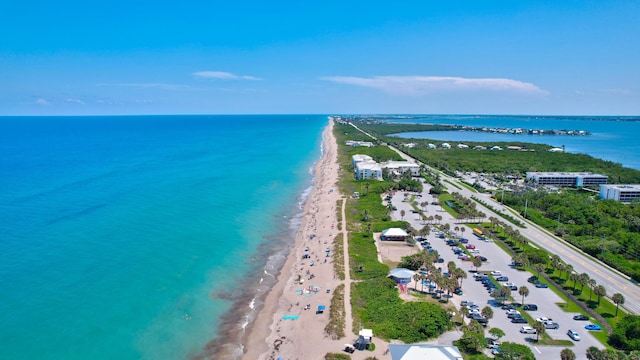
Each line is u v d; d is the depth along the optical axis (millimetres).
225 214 156750
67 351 72000
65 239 120250
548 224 150125
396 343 76250
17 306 83750
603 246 122688
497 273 107125
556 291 98312
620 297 87750
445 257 118000
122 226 134500
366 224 147500
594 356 68125
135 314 85062
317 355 73875
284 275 109188
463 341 75062
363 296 93500
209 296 95562
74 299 88125
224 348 77438
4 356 69312
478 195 198000
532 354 69812
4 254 107875
